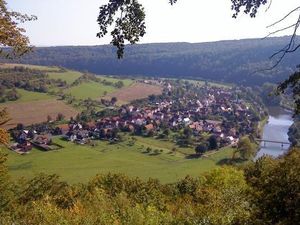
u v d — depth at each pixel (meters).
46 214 16.69
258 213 13.27
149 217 16.06
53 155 108.75
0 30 13.31
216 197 20.45
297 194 12.44
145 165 102.81
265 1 7.43
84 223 15.50
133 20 7.41
